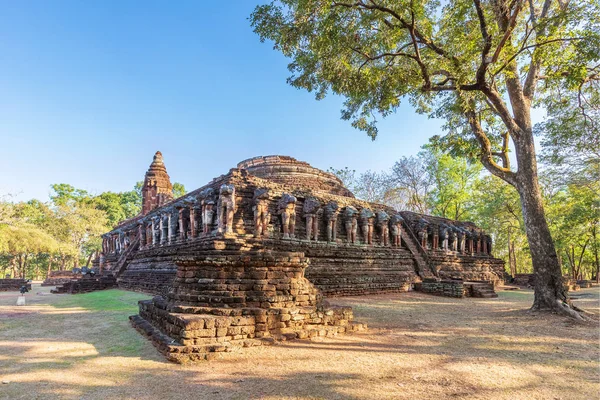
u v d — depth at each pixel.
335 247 18.91
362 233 21.31
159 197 33.28
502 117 13.44
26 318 11.09
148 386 5.14
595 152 23.12
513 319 11.30
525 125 13.29
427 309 13.69
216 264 8.04
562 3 12.62
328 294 17.09
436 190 42.50
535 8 14.19
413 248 24.67
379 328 9.60
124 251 27.61
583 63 10.84
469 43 12.20
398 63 14.30
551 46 11.62
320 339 8.02
